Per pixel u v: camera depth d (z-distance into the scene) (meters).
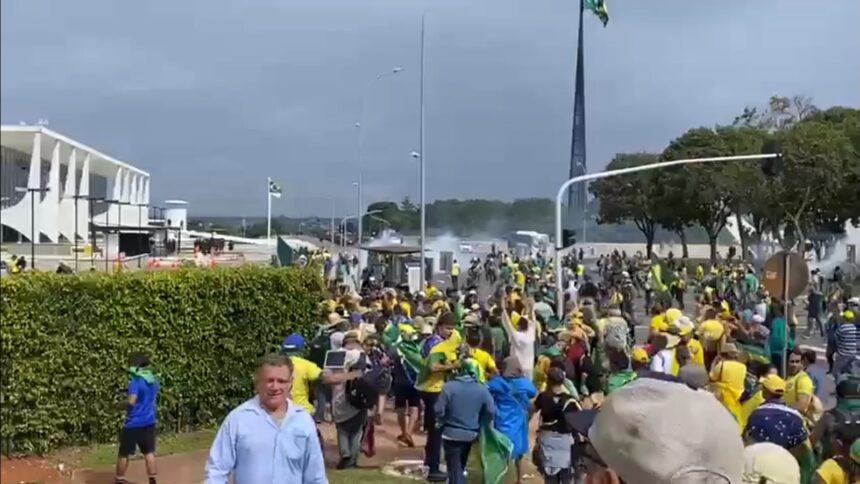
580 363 12.64
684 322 13.58
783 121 62.34
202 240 44.09
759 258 63.84
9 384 11.88
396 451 12.80
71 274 12.75
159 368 13.58
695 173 60.56
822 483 6.35
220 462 5.07
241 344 14.74
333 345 13.16
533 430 13.32
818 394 12.01
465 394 9.53
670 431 2.51
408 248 37.31
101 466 11.58
